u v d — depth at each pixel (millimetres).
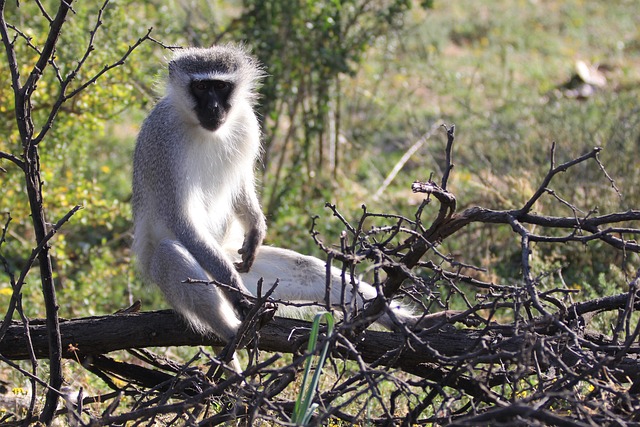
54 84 12258
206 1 17312
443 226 7305
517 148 15570
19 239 13258
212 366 7340
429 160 16938
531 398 5961
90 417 6918
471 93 21688
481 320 6969
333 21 15898
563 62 25406
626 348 6352
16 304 7438
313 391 5969
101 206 13367
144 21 14789
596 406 5867
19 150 12547
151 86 13508
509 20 29688
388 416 6285
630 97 18453
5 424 7523
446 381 6656
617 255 12320
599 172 13789
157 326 8195
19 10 12609
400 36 18922
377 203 15703
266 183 16891
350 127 18656
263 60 15859
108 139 18141
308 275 9289
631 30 29141
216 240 9781
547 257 11992
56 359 7387
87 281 12336
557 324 6277
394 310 7895
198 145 9367
